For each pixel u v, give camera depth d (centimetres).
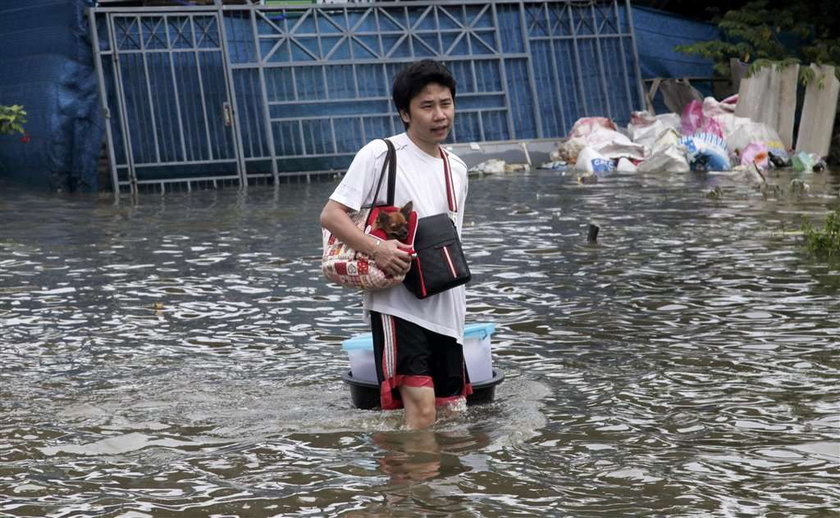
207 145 2281
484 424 598
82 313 928
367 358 631
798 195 1778
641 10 2709
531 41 2598
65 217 1684
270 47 2370
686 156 2348
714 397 645
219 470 531
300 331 852
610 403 638
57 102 2170
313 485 507
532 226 1439
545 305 928
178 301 977
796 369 703
